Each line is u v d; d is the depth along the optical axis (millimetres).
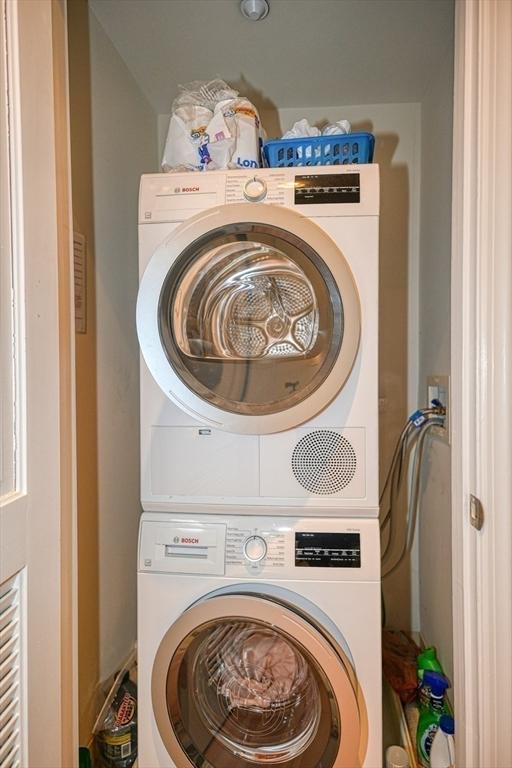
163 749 1162
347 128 1319
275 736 1185
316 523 1167
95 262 1410
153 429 1203
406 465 1862
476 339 886
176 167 1259
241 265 1183
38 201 813
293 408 1089
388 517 1826
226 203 1145
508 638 863
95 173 1411
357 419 1146
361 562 1132
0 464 734
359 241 1122
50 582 853
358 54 1583
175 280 1125
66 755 941
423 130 1816
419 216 1858
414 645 1750
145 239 1178
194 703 1186
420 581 1829
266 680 1267
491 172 851
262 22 1438
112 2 1354
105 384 1472
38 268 813
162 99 1875
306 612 1139
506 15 827
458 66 941
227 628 1249
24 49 775
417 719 1438
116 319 1560
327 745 1072
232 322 1213
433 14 1398
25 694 786
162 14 1404
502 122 833
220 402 1117
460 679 956
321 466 1160
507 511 861
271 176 1146
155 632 1174
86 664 1336
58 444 877
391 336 1882
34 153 803
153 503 1209
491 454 871
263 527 1172
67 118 948
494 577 872
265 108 1934
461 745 951
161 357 1104
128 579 1636
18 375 770
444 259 1512
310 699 1185
